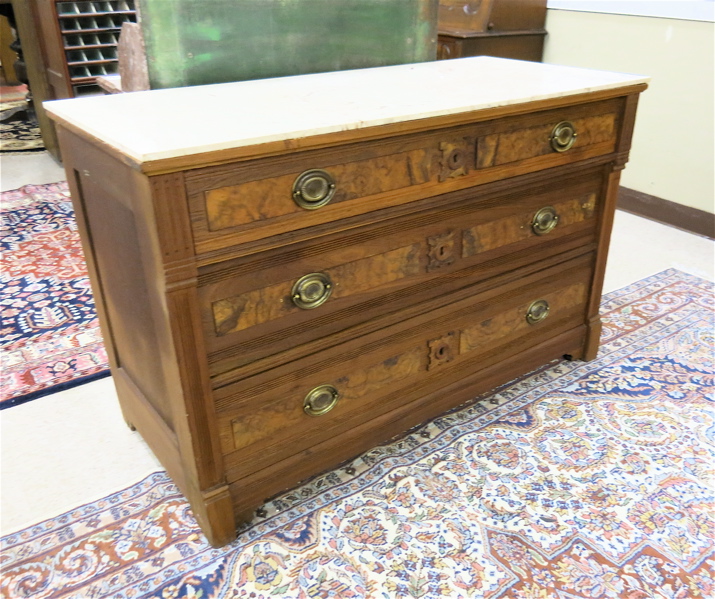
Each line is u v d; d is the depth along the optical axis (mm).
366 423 1532
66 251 2779
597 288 1901
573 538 1368
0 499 1494
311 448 1447
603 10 2928
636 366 1969
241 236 1126
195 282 1109
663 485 1504
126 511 1460
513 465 1573
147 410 1479
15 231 2961
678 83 2781
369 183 1248
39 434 1715
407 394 1587
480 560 1320
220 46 1510
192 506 1390
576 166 1618
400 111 1227
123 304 1395
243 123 1131
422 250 1431
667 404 1790
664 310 2281
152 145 998
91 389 1909
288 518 1436
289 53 1622
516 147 1458
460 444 1649
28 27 3549
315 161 1157
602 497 1473
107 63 3350
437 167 1336
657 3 2719
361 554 1340
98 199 1305
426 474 1551
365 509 1454
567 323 1903
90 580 1289
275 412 1350
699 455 1596
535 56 3242
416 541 1368
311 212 1193
